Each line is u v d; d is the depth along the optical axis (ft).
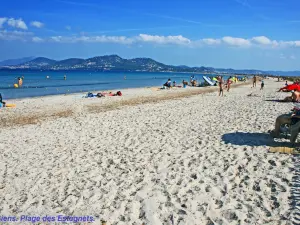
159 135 38.78
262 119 45.85
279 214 17.47
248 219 17.17
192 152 30.50
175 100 86.94
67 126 47.91
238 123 43.91
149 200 20.22
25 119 57.36
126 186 22.85
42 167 28.17
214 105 69.31
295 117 32.60
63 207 19.97
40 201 21.04
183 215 18.08
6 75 309.22
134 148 33.12
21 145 37.04
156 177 24.26
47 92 124.36
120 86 173.78
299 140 32.83
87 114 60.59
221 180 22.91
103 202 20.42
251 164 25.96
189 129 41.70
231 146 31.83
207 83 167.73
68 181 24.40
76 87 156.87
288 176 22.65
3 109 70.95
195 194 20.80
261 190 20.79
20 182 24.67
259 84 192.95
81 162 29.09
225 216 17.75
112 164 28.09
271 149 29.66
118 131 42.45
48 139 39.60
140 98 95.35
